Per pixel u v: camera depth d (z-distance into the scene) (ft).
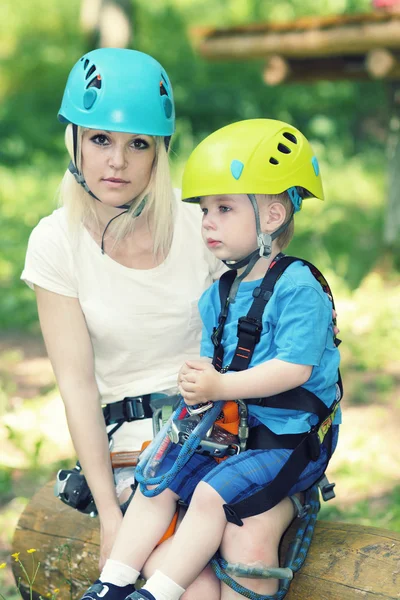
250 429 19.69
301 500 20.45
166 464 20.06
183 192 20.51
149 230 22.40
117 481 22.18
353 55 66.18
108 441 22.16
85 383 22.02
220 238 20.20
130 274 22.07
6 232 86.02
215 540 18.54
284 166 20.08
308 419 19.40
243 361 19.70
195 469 19.92
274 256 20.66
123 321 22.11
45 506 25.11
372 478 38.55
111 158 20.74
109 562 19.47
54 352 22.13
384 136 153.17
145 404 22.45
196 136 144.56
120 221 21.83
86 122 20.67
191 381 19.13
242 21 175.94
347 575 19.34
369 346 56.13
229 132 20.36
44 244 22.09
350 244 80.38
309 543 20.08
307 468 19.48
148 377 22.70
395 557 19.19
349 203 101.45
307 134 151.53
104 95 20.62
